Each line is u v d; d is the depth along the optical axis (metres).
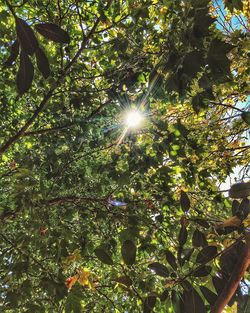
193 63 1.64
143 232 4.06
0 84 4.54
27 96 4.91
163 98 3.23
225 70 1.55
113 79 3.98
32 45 1.17
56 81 3.90
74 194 4.25
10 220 3.90
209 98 2.44
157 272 1.78
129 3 3.48
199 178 3.95
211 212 4.20
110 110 4.00
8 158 5.10
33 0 4.20
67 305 2.69
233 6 1.93
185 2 1.76
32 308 2.98
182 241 1.84
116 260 4.14
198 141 4.34
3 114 4.99
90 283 3.41
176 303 1.68
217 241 2.11
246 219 1.83
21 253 3.32
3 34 4.12
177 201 3.94
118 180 3.64
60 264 3.37
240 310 1.55
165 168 3.78
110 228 4.16
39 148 4.74
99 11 3.80
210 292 1.62
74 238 3.79
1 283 3.33
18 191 3.23
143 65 3.69
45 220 3.25
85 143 4.29
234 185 1.74
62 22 4.57
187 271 1.79
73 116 4.43
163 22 3.42
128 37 3.75
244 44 3.50
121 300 4.50
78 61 4.61
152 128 3.77
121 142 3.96
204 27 1.67
